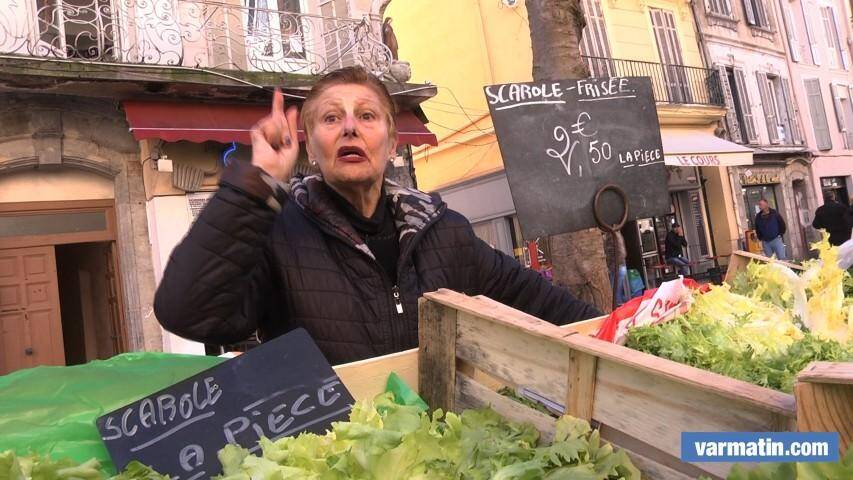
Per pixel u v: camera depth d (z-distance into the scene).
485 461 1.00
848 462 0.65
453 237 1.88
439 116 13.32
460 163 13.06
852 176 18.89
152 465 1.15
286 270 1.64
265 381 1.25
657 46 13.68
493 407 1.25
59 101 6.61
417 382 1.44
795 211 16.50
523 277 2.04
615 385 1.01
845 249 2.60
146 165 7.01
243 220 1.37
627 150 2.79
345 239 1.67
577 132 2.71
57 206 6.75
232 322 1.48
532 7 4.86
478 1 12.20
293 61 8.12
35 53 6.59
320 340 1.63
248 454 1.10
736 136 15.05
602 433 1.05
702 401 0.86
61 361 6.72
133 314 6.86
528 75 11.38
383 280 1.71
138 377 1.34
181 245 1.37
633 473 0.95
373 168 1.67
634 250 11.23
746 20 16.47
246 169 1.39
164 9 7.21
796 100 17.66
